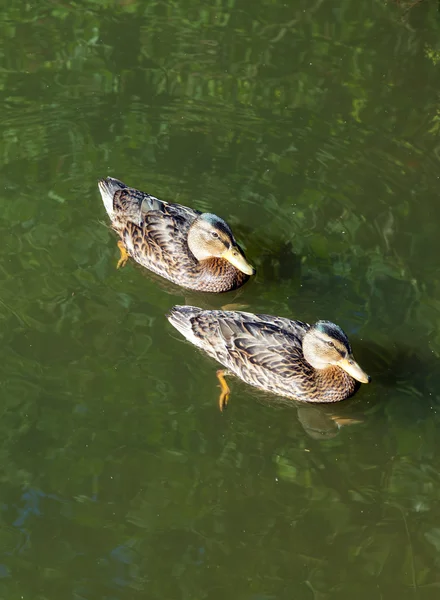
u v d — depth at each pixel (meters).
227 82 13.39
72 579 7.52
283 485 8.40
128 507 8.09
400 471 8.57
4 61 13.58
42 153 12.13
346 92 13.23
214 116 12.85
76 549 7.74
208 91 13.24
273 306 10.35
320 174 11.98
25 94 13.03
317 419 9.27
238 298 10.73
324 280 10.59
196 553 7.77
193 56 13.84
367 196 11.66
